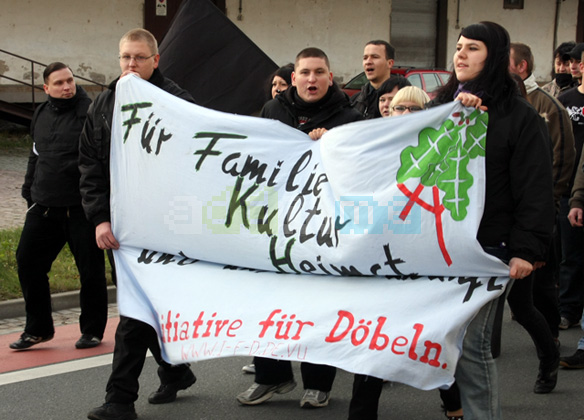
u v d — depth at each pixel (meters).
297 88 4.37
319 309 3.69
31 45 15.97
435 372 3.39
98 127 4.34
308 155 3.96
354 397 3.55
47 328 5.50
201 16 5.53
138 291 4.23
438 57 21.70
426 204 3.47
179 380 4.55
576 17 23.20
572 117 6.09
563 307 6.09
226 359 5.41
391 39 21.02
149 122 4.25
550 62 23.16
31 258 5.36
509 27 22.42
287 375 4.57
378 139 3.60
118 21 16.91
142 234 4.25
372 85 5.96
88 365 5.21
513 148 3.43
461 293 3.44
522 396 4.70
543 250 3.40
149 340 4.22
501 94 3.48
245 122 4.10
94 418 4.06
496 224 3.49
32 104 15.38
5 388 4.78
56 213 5.34
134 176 4.26
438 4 21.53
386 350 3.45
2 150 13.27
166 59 5.52
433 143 3.51
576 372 5.10
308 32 19.53
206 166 4.12
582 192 5.39
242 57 5.60
